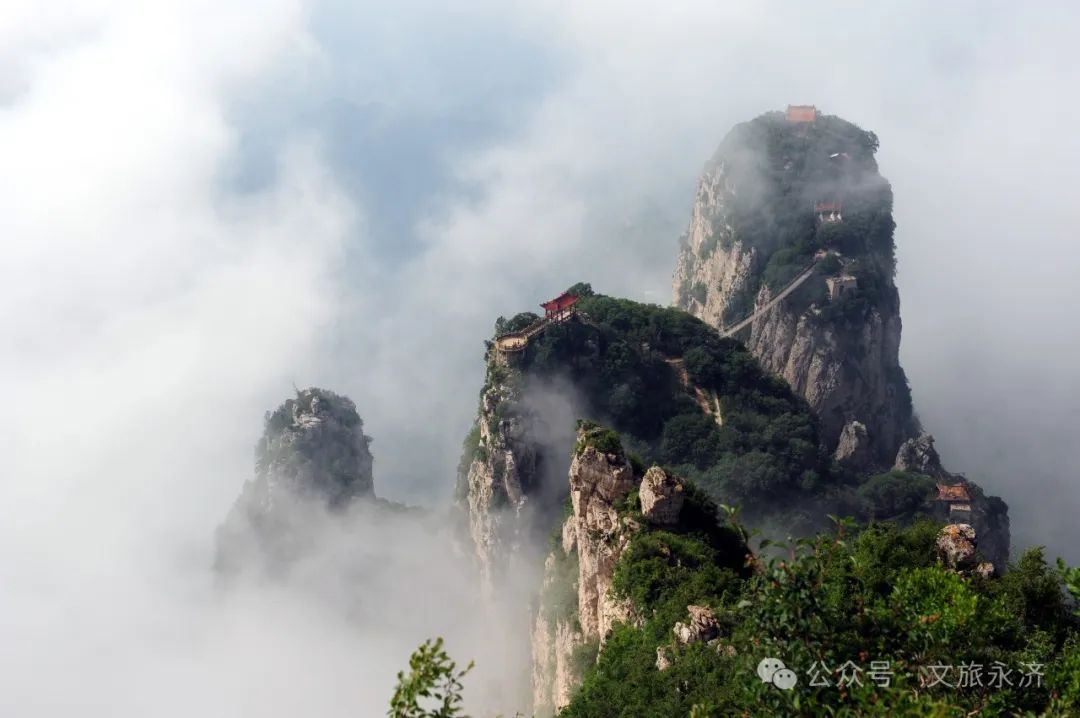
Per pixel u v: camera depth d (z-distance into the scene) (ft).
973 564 250.37
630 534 344.69
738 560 339.77
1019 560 249.55
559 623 421.59
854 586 190.70
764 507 638.94
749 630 146.41
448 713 120.47
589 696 281.33
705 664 256.52
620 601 325.42
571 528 445.37
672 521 347.77
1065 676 162.50
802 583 134.72
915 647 143.64
